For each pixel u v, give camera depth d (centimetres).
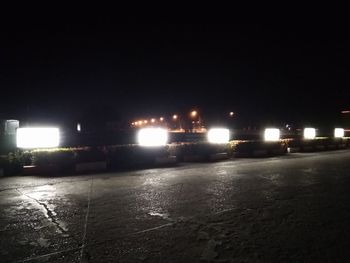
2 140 1373
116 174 1130
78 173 1156
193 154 1593
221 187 878
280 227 530
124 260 407
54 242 472
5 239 487
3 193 821
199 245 454
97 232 513
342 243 459
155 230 519
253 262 398
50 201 727
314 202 701
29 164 1178
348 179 1010
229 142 1755
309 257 412
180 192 812
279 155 1912
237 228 526
